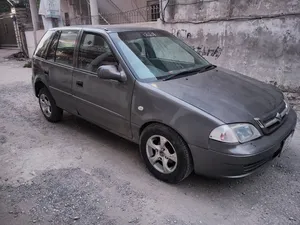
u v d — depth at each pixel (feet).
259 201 9.18
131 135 10.97
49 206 9.11
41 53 15.62
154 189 9.85
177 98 9.29
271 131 9.12
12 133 14.87
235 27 21.29
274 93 10.93
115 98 11.02
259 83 11.71
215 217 8.51
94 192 9.73
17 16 50.37
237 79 11.55
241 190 9.75
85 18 39.63
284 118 10.11
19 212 8.88
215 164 8.65
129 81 10.43
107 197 9.47
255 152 8.31
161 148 9.91
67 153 12.51
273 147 8.80
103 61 11.57
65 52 13.70
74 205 9.12
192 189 9.84
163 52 12.25
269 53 20.21
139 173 10.84
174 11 24.54
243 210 8.79
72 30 13.55
